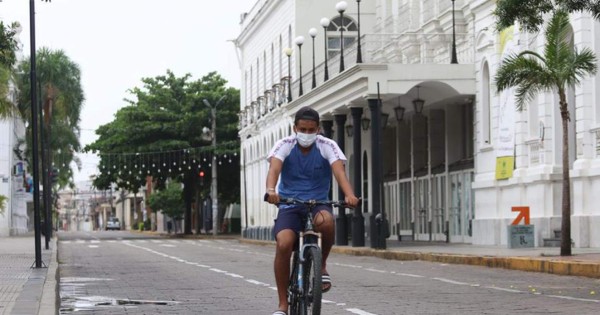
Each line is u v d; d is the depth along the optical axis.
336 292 17.70
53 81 82.75
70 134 85.00
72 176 89.31
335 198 52.75
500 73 25.48
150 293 18.14
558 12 25.17
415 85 38.84
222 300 16.39
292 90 57.28
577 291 17.69
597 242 29.92
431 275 23.02
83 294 18.16
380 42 43.38
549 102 33.06
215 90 87.31
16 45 28.50
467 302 15.55
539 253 27.80
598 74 30.45
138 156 85.75
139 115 85.88
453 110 42.56
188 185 88.12
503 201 36.34
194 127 85.81
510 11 21.83
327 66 46.25
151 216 137.00
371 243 37.41
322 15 57.31
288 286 10.53
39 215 26.97
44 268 26.45
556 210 32.47
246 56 76.44
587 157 30.80
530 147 34.56
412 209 47.50
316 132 10.50
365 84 39.12
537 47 33.53
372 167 37.56
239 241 64.00
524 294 17.02
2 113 43.41
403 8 46.44
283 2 60.75
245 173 76.00
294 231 10.44
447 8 40.72
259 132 69.62
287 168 10.55
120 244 56.34
